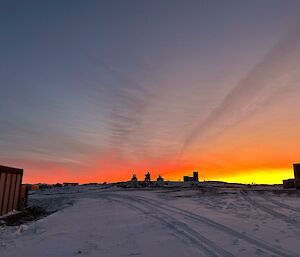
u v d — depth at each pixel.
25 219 20.91
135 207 20.22
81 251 8.68
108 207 21.22
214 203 21.48
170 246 8.68
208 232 10.40
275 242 8.80
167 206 19.92
